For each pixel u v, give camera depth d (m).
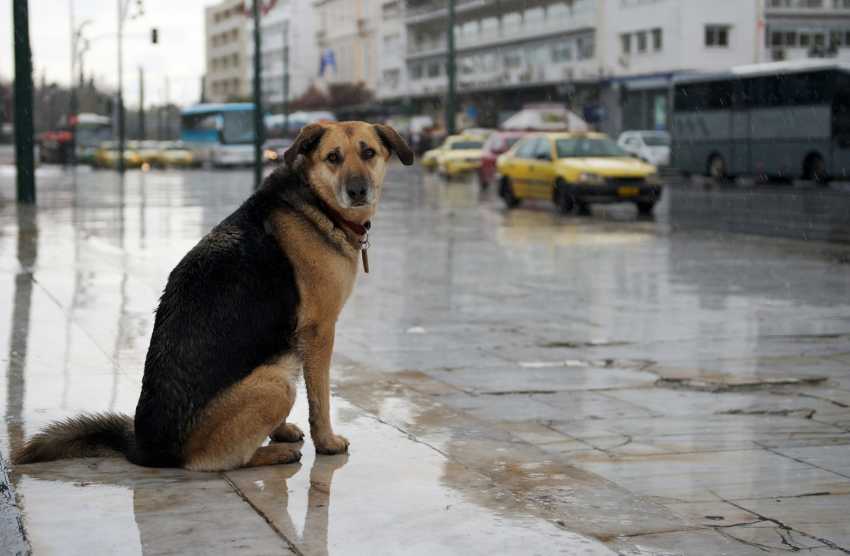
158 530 4.06
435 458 5.16
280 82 123.44
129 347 7.80
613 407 7.05
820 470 5.53
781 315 10.91
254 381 4.74
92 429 5.06
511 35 73.62
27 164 24.33
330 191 4.91
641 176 24.31
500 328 10.15
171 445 4.80
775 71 34.44
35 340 8.01
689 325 10.34
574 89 66.44
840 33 58.09
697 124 38.69
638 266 15.12
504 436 6.00
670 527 4.42
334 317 5.04
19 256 13.78
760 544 4.34
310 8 119.06
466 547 3.92
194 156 70.12
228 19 147.00
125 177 51.84
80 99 115.19
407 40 93.62
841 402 7.21
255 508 4.33
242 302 4.74
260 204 4.95
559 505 4.68
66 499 4.41
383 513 4.30
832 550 4.28
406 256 16.39
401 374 8.09
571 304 11.67
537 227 21.64
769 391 7.55
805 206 25.95
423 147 70.12
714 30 56.34
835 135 32.00
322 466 4.98
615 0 61.75
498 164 27.95
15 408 6.00
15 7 23.64
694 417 6.77
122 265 13.35
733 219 22.94
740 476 5.41
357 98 98.12
